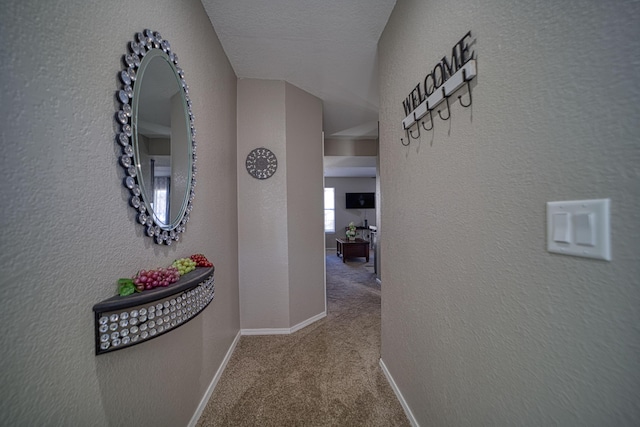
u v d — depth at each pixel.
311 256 2.70
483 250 0.78
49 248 0.59
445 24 0.97
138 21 0.91
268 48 1.97
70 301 0.64
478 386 0.81
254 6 1.56
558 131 0.54
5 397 0.51
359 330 2.47
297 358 1.96
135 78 0.85
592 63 0.48
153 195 0.97
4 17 0.50
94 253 0.71
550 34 0.55
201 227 1.48
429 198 1.11
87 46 0.69
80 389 0.66
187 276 1.07
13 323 0.52
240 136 2.37
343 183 8.59
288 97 2.47
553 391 0.57
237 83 2.36
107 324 0.72
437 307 1.05
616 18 0.44
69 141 0.64
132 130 0.83
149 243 0.97
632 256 0.43
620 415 0.45
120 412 0.81
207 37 1.61
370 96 2.82
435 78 1.03
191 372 1.30
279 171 2.40
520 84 0.63
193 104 1.39
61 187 0.62
